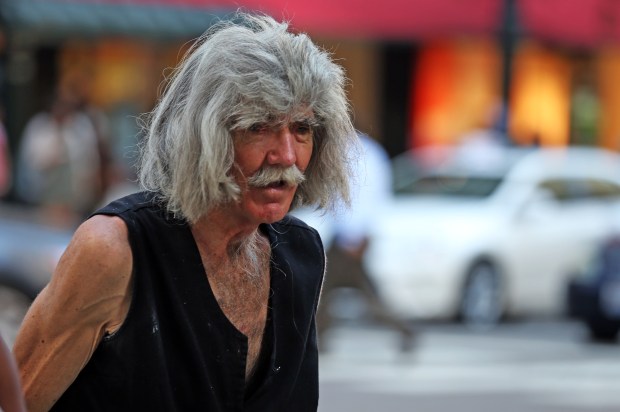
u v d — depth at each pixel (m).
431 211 30.27
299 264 7.02
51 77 37.78
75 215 32.47
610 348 27.78
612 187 33.56
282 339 6.79
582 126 50.03
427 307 29.09
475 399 20.56
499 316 30.53
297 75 6.30
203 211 6.30
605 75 50.81
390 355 25.50
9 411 5.56
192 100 6.31
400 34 40.75
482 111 45.09
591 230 32.44
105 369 6.29
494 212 30.84
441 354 25.86
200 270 6.45
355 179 6.95
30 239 22.08
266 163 6.39
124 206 6.42
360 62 43.25
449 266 29.19
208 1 36.12
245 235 6.59
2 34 35.69
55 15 34.12
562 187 32.59
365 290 24.66
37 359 6.27
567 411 19.67
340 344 26.91
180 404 6.41
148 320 6.30
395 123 44.03
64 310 6.23
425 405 19.86
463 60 45.06
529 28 43.22
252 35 6.39
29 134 33.03
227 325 6.49
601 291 28.70
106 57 39.00
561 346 27.86
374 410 19.25
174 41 37.12
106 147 33.75
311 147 6.60
